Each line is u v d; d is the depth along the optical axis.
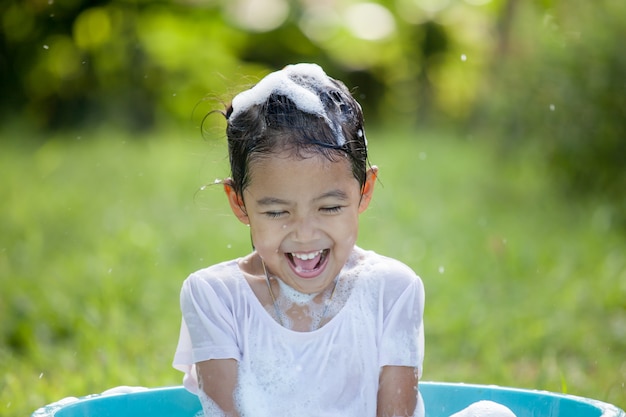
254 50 15.28
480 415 2.66
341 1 15.91
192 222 7.43
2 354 4.39
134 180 9.39
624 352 4.55
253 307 2.69
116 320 4.71
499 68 10.20
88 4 14.09
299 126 2.52
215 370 2.65
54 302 5.16
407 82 16.53
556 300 5.29
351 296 2.71
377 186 9.06
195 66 14.17
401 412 2.66
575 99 7.95
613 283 5.50
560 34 8.33
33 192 8.71
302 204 2.50
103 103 14.07
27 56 14.35
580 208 7.80
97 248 6.52
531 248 6.46
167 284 5.63
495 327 4.88
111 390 2.98
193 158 10.62
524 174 9.29
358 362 2.65
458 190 9.37
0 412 3.56
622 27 7.82
